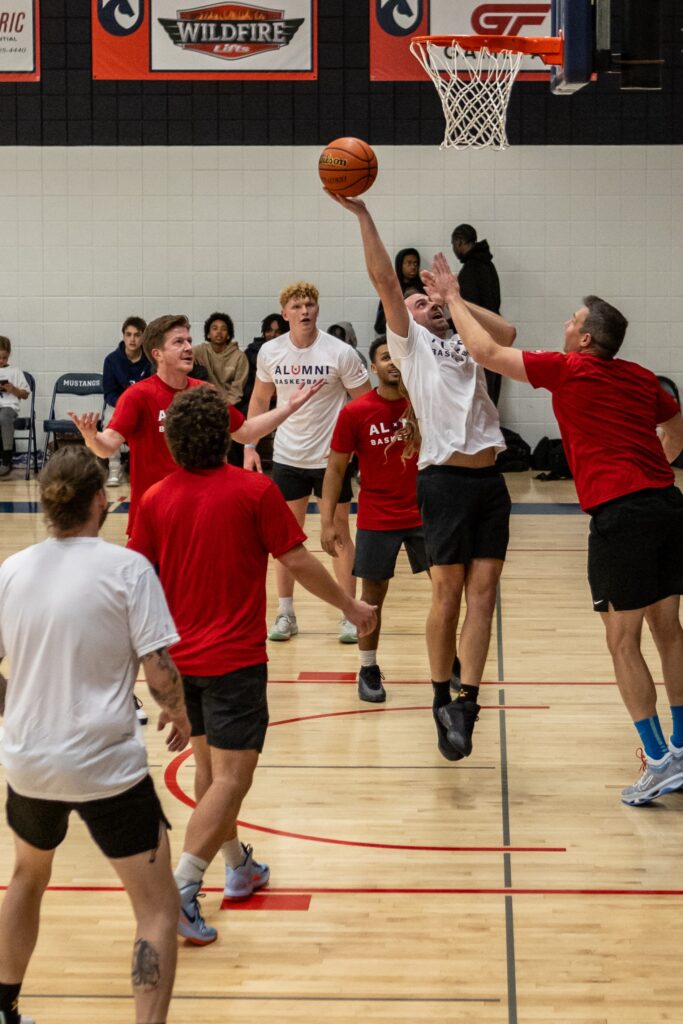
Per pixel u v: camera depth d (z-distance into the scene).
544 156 14.17
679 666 4.67
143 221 14.29
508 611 7.91
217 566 3.46
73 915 3.75
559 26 6.38
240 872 3.82
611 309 4.50
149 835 2.76
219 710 3.47
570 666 6.63
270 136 14.16
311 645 7.22
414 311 5.08
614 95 14.09
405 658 6.86
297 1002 3.19
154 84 14.11
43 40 14.07
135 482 5.16
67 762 2.67
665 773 4.61
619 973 3.33
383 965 3.39
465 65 7.45
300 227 14.27
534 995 3.21
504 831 4.40
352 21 13.99
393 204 14.23
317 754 5.25
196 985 3.29
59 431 13.57
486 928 3.62
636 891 3.88
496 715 5.79
